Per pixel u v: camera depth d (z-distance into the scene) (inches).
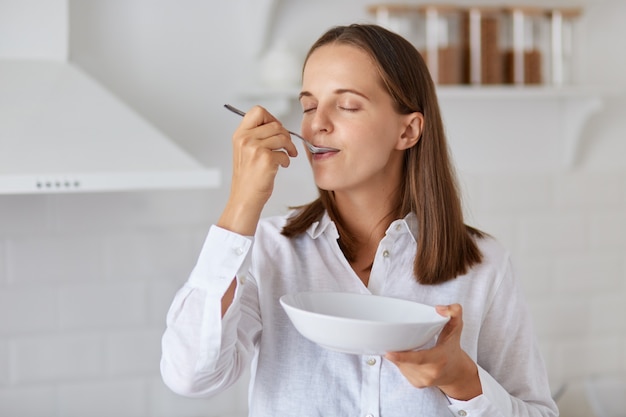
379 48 45.5
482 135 97.0
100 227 86.2
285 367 46.3
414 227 48.4
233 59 88.3
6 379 84.8
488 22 91.4
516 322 49.5
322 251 48.7
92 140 70.9
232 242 42.4
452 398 44.3
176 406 89.7
